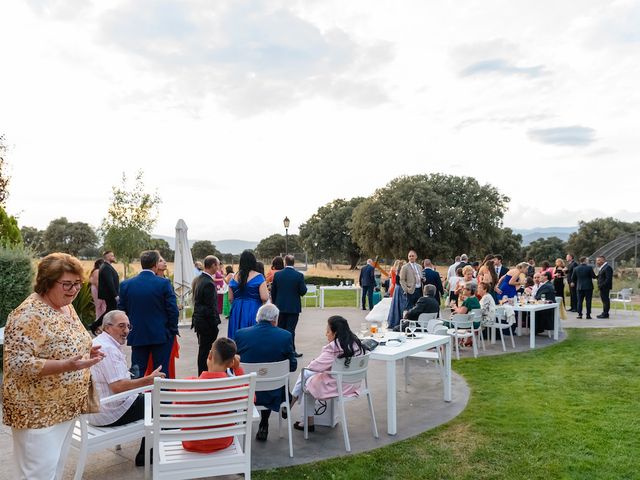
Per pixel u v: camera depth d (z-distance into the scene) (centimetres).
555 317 1084
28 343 266
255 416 358
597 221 5931
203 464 343
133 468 429
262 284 679
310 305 1853
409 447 483
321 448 481
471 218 4219
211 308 632
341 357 487
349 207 6600
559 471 426
